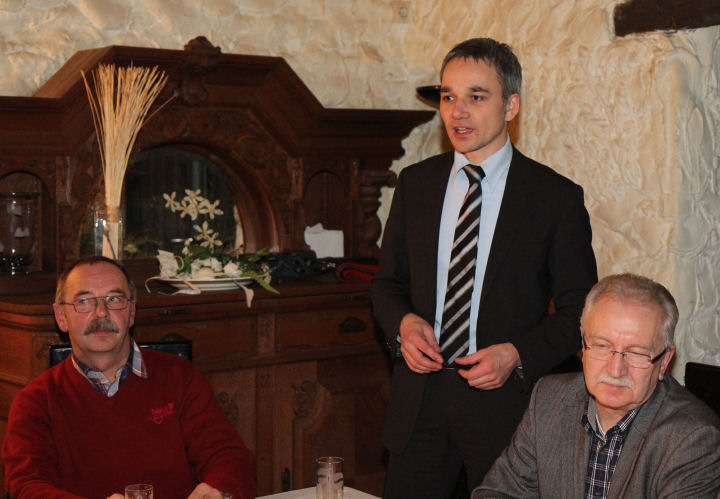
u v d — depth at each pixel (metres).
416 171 2.58
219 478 2.30
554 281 2.40
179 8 3.86
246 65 3.69
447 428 2.42
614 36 3.55
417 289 2.48
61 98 3.28
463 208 2.43
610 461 1.91
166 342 2.74
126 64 3.44
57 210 3.44
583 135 3.69
